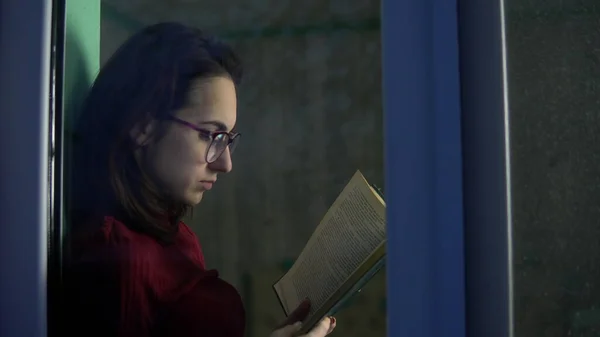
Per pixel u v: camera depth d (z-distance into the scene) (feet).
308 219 4.62
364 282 2.61
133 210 2.86
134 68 2.98
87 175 2.82
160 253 2.87
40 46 2.26
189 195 3.10
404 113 1.96
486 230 1.92
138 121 2.93
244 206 4.66
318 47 4.18
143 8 3.53
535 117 1.98
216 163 3.21
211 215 4.67
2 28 2.28
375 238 2.67
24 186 2.23
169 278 2.84
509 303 1.89
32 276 2.21
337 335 4.37
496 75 1.92
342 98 4.29
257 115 4.44
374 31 4.10
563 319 1.95
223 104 3.19
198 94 3.09
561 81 2.00
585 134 2.00
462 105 1.95
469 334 1.92
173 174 3.02
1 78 2.26
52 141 2.32
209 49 3.19
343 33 4.13
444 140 1.93
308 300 2.92
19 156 2.24
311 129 4.43
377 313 4.34
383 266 2.58
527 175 1.97
